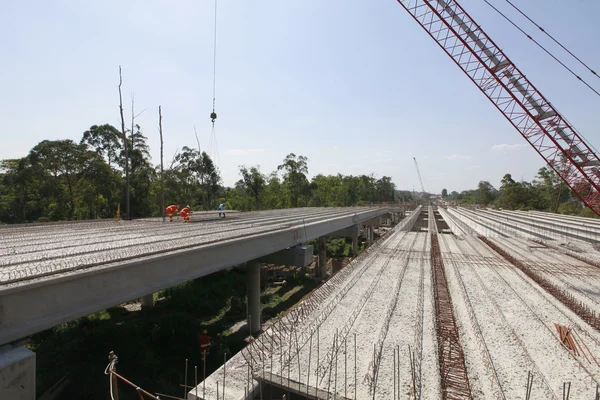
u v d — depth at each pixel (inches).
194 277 451.5
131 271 359.9
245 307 804.6
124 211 1533.0
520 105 1046.4
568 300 472.7
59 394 419.8
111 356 201.9
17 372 244.1
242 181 2356.1
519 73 1026.7
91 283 317.7
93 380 431.8
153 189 1780.3
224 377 259.1
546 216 1994.3
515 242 1072.8
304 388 250.4
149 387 450.6
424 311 429.7
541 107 1021.8
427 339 347.6
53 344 534.3
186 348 564.4
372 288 528.1
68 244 478.9
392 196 6008.9
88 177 1382.9
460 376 279.1
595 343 349.7
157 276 394.9
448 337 351.6
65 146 1353.3
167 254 404.5
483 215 2204.7
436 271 647.8
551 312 436.1
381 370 280.7
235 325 705.0
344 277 592.7
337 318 401.4
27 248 443.2
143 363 487.5
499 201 3690.9
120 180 1512.1
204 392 249.9
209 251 484.4
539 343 347.9
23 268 314.5
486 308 448.1
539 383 274.7
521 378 281.6
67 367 460.8
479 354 322.3
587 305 471.2
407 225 1722.4
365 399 239.5
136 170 1692.9
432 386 259.6
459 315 423.2
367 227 2094.0
